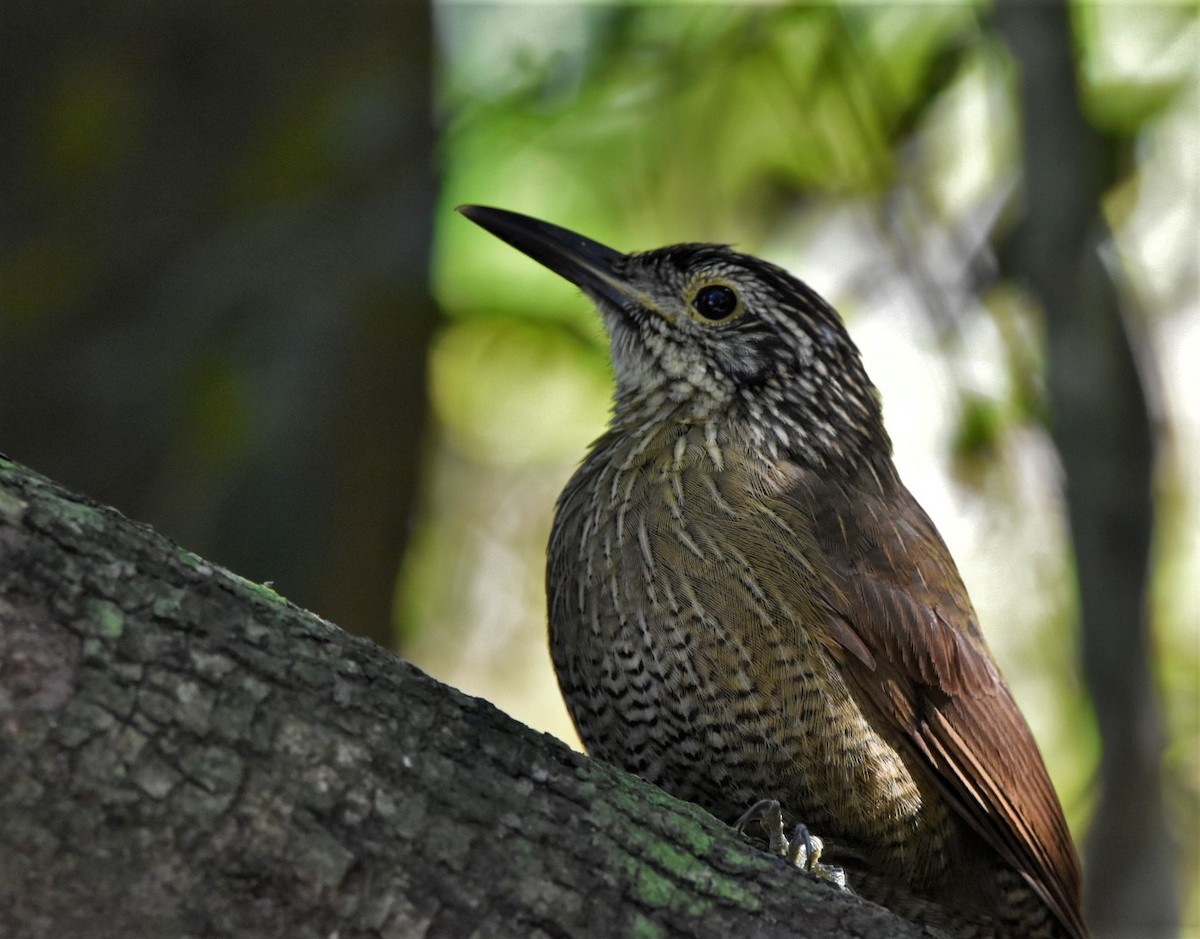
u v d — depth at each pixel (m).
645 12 12.63
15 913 4.57
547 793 5.27
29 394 11.58
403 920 4.94
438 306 12.62
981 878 8.34
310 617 5.12
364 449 11.98
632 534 7.88
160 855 4.67
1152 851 10.05
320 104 12.27
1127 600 10.08
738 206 13.63
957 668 8.30
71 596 4.67
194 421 11.61
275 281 11.93
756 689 7.65
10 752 4.52
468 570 15.81
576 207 13.77
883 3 12.89
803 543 7.93
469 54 13.74
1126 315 10.40
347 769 4.94
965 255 12.13
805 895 5.52
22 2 12.10
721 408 8.76
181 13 12.25
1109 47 12.62
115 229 11.93
